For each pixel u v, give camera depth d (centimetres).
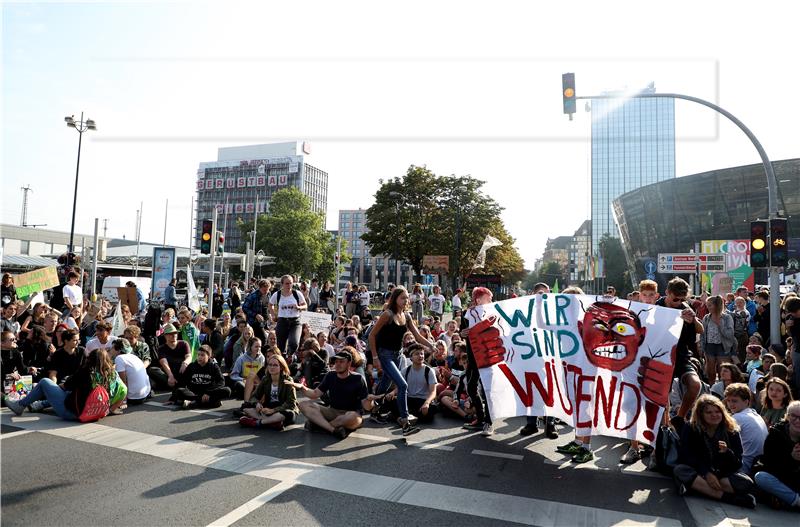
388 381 816
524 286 16812
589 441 602
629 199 8362
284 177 14812
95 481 486
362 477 517
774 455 488
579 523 424
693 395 561
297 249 7731
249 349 918
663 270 3328
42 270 1263
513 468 562
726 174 6688
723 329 987
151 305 1282
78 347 866
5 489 461
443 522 417
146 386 841
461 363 828
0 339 834
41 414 740
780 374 671
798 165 6069
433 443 659
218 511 427
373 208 4775
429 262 4456
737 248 3206
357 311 2127
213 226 1555
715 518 443
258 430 693
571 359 642
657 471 561
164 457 563
